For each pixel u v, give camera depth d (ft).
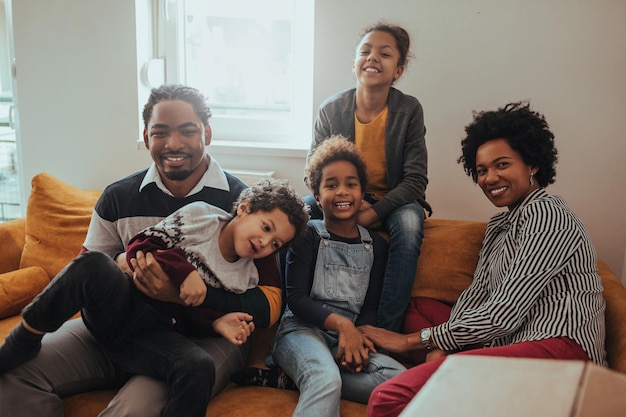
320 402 4.55
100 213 5.58
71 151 8.49
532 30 6.88
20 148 8.78
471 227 6.25
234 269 5.13
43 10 8.17
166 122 5.33
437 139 7.36
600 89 6.83
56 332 5.05
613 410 1.36
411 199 6.24
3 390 4.56
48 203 6.98
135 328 4.88
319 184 5.82
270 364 5.48
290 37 8.14
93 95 8.26
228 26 8.26
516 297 4.64
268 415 4.76
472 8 6.98
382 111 6.53
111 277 4.61
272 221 4.95
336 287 5.64
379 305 5.76
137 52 8.03
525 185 5.14
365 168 5.88
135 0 7.87
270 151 7.84
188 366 4.50
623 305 5.20
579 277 4.70
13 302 6.22
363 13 7.25
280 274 5.57
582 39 6.78
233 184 5.81
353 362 5.11
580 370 1.43
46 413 4.72
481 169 5.27
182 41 8.31
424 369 4.48
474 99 7.17
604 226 7.07
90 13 8.04
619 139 6.88
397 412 4.28
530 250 4.69
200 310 5.00
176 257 4.76
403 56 6.42
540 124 5.18
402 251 5.82
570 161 7.04
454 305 5.57
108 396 5.03
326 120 6.79
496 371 1.51
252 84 8.39
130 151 8.31
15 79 8.67
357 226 6.03
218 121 8.48
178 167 5.40
